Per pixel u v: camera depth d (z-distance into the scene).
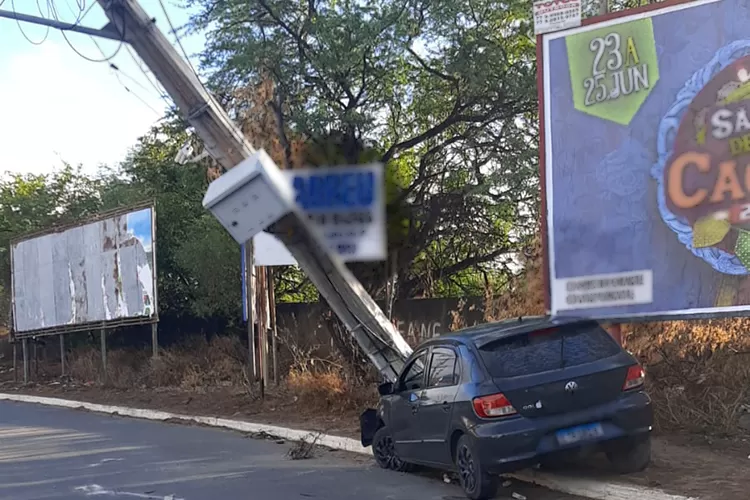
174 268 27.44
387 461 10.46
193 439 14.30
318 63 17.55
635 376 8.23
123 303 24.23
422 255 19.88
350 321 12.06
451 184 19.19
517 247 18.61
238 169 10.32
